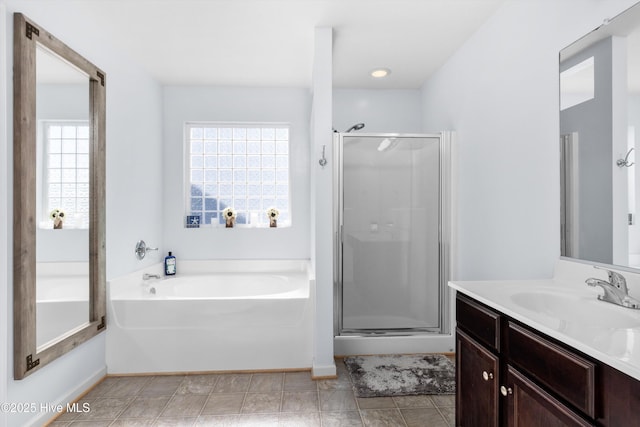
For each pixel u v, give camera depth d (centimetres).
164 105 347
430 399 210
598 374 87
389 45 265
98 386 226
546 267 175
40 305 179
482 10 217
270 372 247
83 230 216
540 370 108
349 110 363
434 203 285
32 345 172
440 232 284
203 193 364
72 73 205
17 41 164
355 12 218
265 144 369
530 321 109
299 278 325
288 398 212
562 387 99
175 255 348
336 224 279
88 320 223
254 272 351
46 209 183
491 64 224
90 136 223
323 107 237
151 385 228
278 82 342
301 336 249
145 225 306
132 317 241
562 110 162
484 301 137
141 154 298
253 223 368
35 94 174
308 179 358
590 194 148
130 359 241
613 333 97
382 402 207
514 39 199
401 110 365
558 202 165
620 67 133
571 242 159
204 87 350
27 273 168
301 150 359
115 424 186
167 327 243
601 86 142
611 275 129
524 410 116
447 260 284
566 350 98
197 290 326
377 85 354
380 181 282
